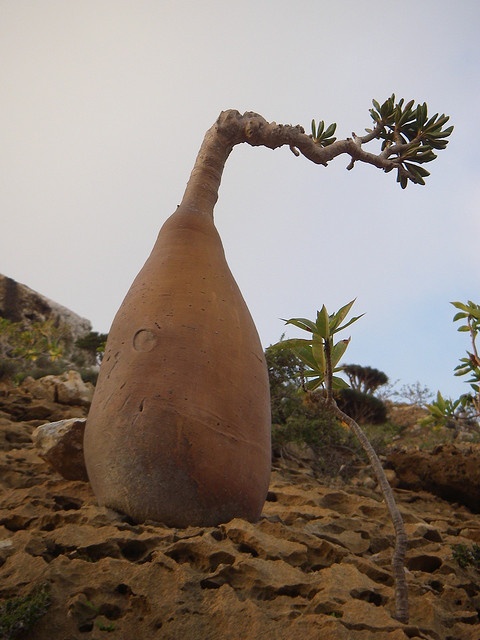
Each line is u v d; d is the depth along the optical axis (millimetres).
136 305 1739
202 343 1661
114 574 1264
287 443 3426
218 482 1579
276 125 2010
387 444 4281
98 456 1629
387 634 1119
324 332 1434
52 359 6293
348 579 1326
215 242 1883
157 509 1558
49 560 1359
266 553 1412
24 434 2760
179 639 1112
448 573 1692
